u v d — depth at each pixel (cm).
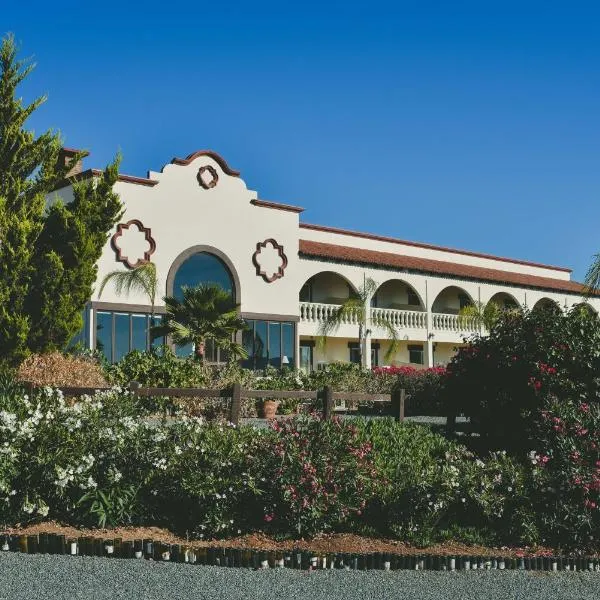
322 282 3419
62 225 1867
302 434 992
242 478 935
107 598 680
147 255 2506
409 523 953
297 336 2920
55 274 1817
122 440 940
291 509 931
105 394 1089
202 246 2655
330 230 3362
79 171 2581
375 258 3312
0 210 1775
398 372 2472
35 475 888
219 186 2722
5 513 877
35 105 1873
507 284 3866
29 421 902
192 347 2545
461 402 1402
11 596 670
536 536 980
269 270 2848
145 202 2514
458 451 1134
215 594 713
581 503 1005
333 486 951
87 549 821
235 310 2356
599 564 926
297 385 2208
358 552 891
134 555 821
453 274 3578
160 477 944
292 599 718
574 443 1102
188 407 1752
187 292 2322
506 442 1338
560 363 1309
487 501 984
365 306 3206
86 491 907
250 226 2808
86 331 2358
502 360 1334
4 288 1762
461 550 939
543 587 821
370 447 1032
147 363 1905
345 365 2575
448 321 3628
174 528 916
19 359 1766
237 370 2091
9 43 1834
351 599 731
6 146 1838
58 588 700
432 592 775
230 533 913
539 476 1026
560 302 4147
